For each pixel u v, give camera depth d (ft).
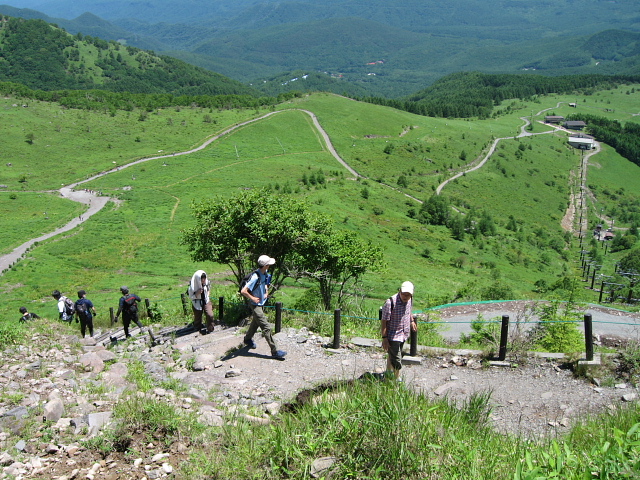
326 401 19.62
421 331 46.19
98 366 31.91
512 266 288.92
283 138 573.74
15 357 33.32
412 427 16.89
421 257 263.49
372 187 431.02
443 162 583.17
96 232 252.62
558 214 505.25
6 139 485.56
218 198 58.85
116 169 435.94
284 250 58.49
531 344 37.40
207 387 28.09
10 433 19.93
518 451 16.63
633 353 29.76
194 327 46.09
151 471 17.08
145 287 165.68
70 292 162.50
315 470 16.22
